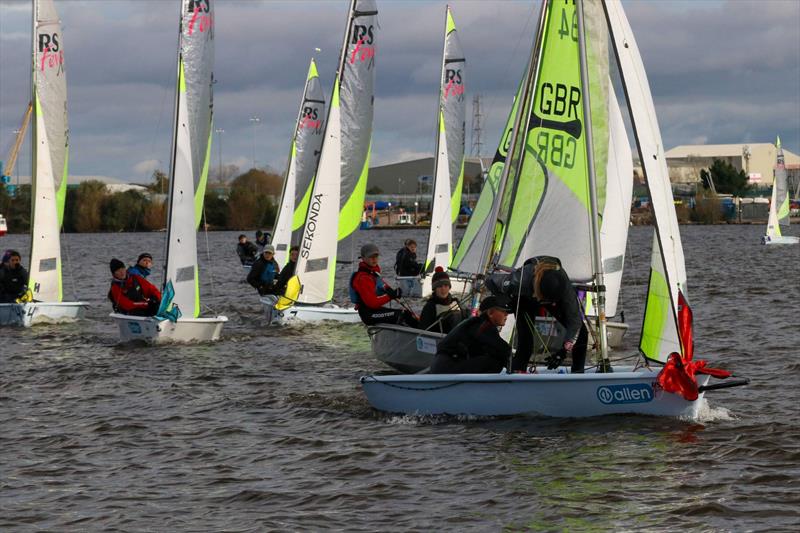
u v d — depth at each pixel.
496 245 25.61
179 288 37.06
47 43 45.88
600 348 22.61
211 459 19.95
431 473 18.58
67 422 23.52
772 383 26.98
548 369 23.22
